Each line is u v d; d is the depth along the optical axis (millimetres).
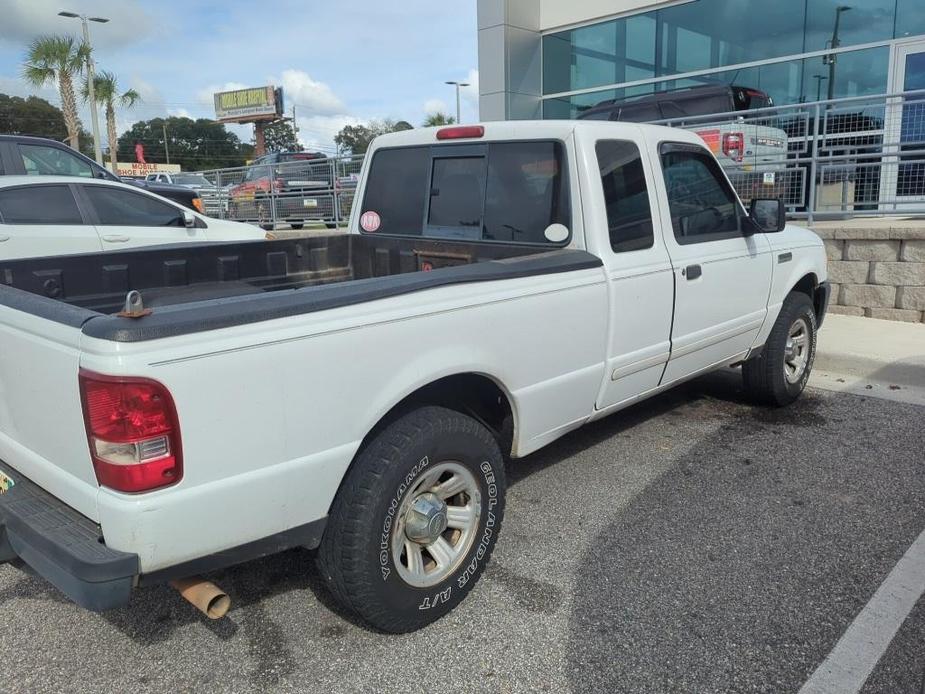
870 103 8344
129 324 2135
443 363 2867
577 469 4469
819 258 5648
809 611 3033
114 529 2199
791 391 5473
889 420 5227
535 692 2623
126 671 2777
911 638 2854
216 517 2338
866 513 3848
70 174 9578
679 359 4270
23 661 2840
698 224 4352
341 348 2537
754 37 13391
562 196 3730
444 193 4285
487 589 3240
